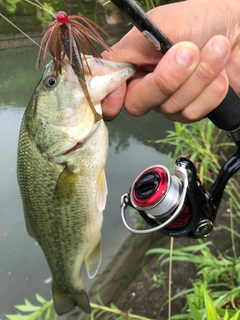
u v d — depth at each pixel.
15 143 0.63
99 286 0.45
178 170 0.22
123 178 0.58
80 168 0.25
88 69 0.20
